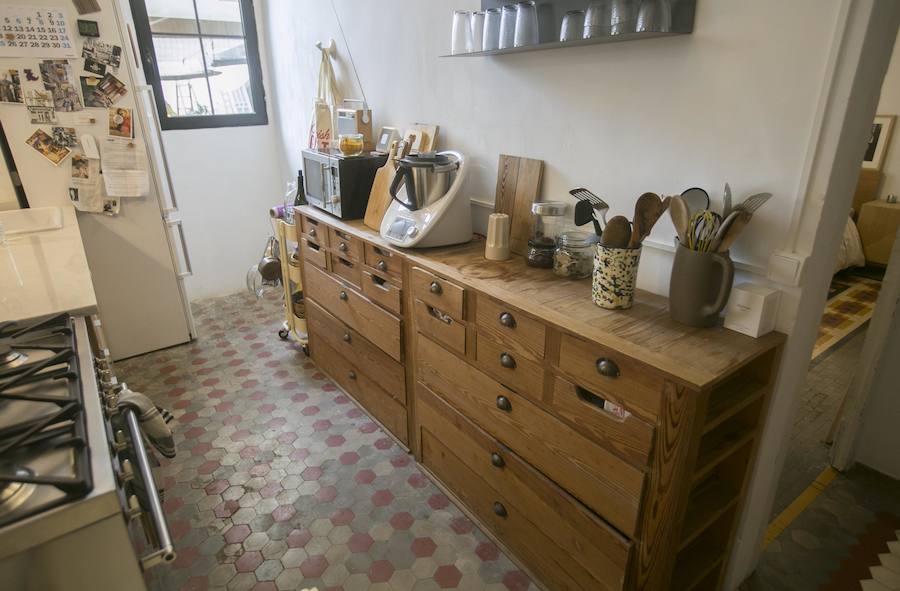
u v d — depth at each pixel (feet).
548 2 5.19
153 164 9.27
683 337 3.94
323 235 7.79
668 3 4.18
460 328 5.32
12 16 7.61
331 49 9.19
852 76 3.41
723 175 4.28
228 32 11.53
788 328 4.04
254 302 12.47
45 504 2.36
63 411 2.89
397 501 6.33
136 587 2.66
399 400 6.97
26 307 4.48
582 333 3.99
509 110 6.07
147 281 9.68
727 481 4.60
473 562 5.50
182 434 7.55
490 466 5.44
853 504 6.38
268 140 12.60
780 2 3.67
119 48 8.44
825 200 3.73
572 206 5.60
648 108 4.68
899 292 6.15
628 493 3.96
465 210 6.28
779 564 5.53
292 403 8.34
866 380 6.51
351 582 5.28
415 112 7.66
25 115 8.04
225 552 5.61
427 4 6.90
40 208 8.26
